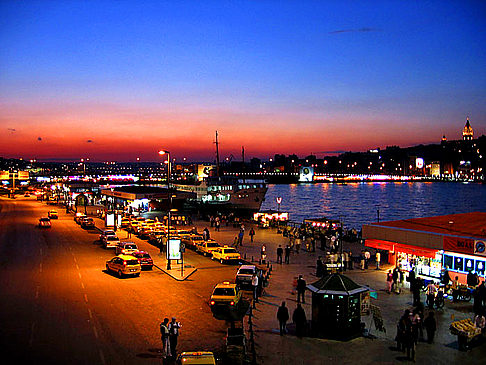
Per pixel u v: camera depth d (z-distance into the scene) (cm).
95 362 1756
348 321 2062
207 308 2506
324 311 2081
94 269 3609
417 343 1992
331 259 3606
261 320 2312
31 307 2495
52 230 6347
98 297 2722
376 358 1816
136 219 6594
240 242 4828
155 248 4756
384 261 3878
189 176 16338
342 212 16275
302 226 5794
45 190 16600
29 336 2041
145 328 2164
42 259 4044
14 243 5066
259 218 7206
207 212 10106
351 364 1753
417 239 3120
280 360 1789
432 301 2470
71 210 9806
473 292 2556
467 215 3994
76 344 1947
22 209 10544
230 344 1791
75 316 2341
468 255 2811
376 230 3438
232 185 10762
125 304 2575
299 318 2053
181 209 10025
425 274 3117
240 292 2662
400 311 2459
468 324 2006
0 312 2400
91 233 6019
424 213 16250
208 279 3259
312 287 2148
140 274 3438
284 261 3947
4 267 3650
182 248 3462
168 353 1802
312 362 1772
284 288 2984
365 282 3116
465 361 1792
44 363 1742
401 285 3028
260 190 10938
